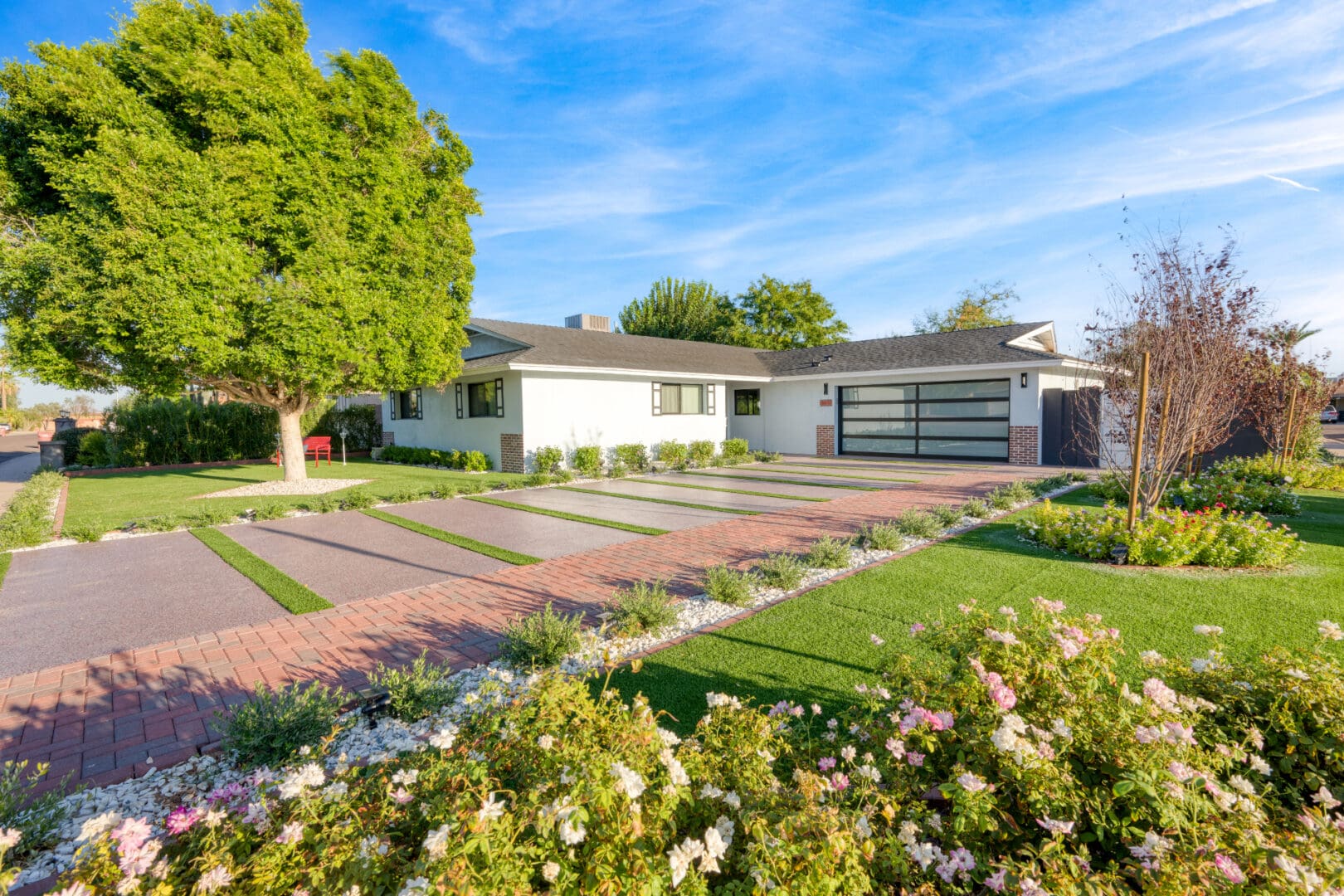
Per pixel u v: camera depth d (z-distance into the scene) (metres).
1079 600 5.20
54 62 9.80
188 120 10.77
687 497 12.03
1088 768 2.19
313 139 11.21
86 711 3.78
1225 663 3.07
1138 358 7.32
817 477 15.03
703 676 3.93
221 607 5.66
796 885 1.65
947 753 2.31
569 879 1.55
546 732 2.09
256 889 1.61
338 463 20.80
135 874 1.61
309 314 10.71
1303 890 1.57
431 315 13.30
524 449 15.99
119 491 13.55
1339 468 12.52
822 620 4.89
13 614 5.53
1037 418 16.34
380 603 5.72
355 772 2.16
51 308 9.62
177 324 9.53
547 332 18.89
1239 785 2.02
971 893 1.83
